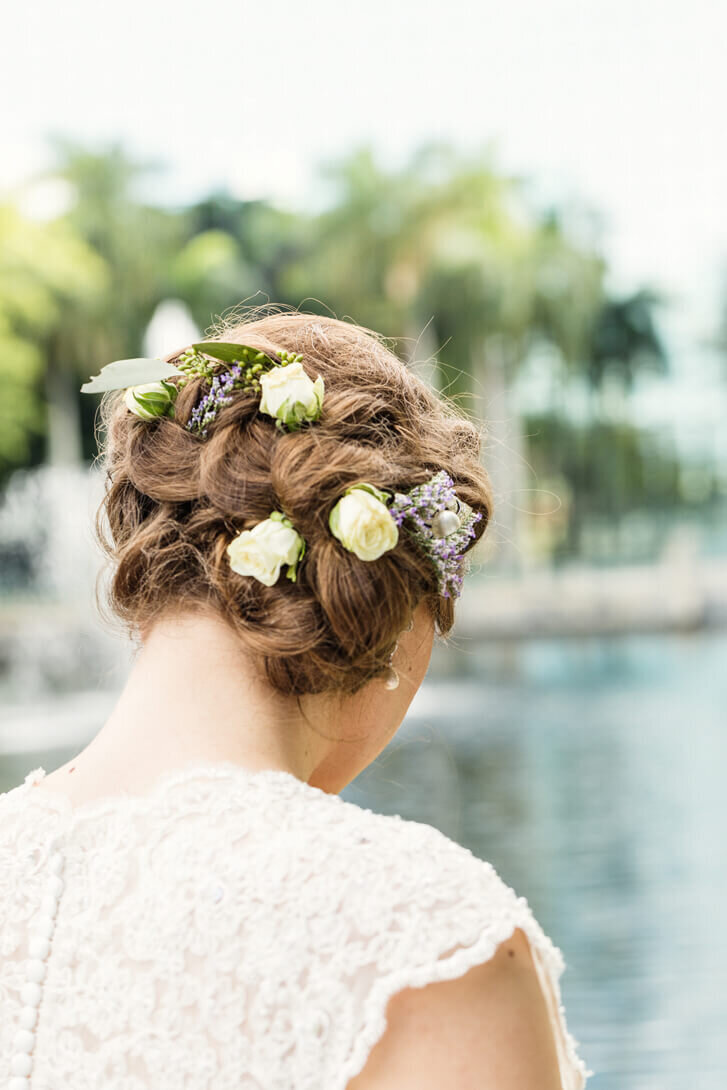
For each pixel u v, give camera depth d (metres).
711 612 26.14
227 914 0.79
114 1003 0.80
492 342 39.09
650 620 25.30
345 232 38.94
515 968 0.78
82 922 0.83
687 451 45.69
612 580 29.05
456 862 0.81
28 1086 0.82
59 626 18.30
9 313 35.12
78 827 0.88
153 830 0.85
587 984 4.64
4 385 33.84
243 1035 0.77
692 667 18.00
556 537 41.53
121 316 38.38
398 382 0.99
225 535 0.91
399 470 0.93
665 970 4.75
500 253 38.25
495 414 38.59
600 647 22.36
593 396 43.31
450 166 39.41
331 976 0.77
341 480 0.90
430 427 0.99
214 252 41.19
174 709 0.90
